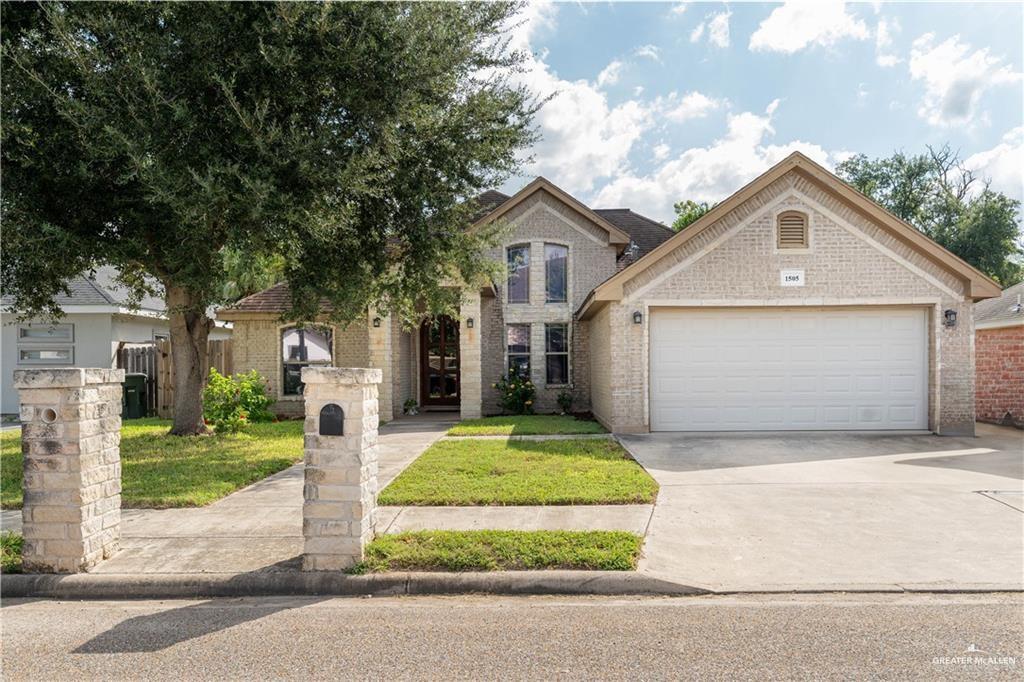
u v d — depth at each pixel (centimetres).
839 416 1229
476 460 908
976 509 656
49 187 883
